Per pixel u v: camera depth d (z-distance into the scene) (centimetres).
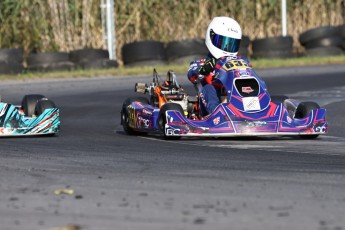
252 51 8275
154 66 7431
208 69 3266
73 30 7962
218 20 3347
